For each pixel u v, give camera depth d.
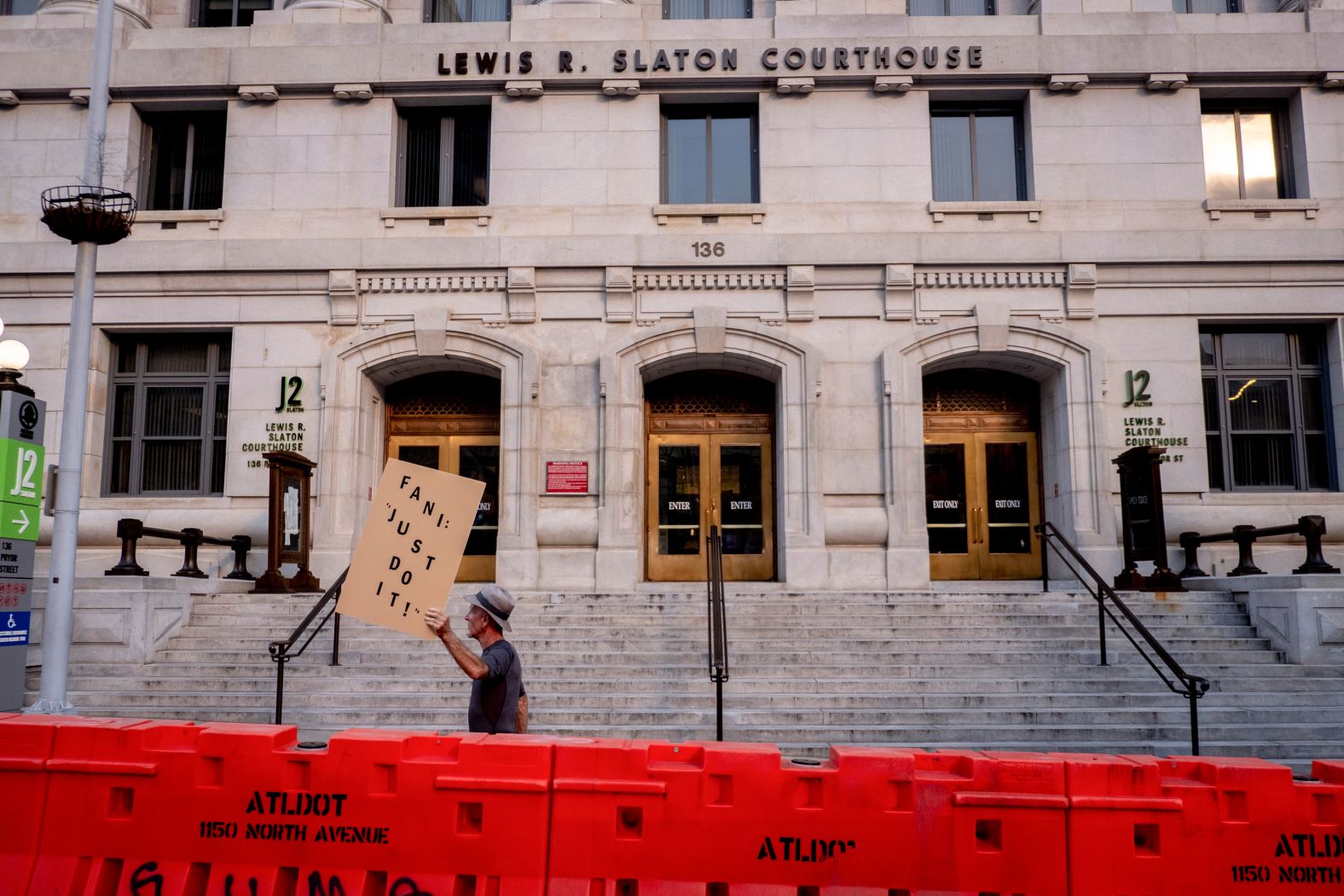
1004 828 4.29
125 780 4.54
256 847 4.44
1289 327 14.95
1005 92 15.17
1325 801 4.31
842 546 14.13
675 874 4.34
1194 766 4.50
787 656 10.45
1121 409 14.38
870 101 15.10
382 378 15.09
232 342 14.81
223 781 4.50
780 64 14.99
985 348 14.48
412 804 4.43
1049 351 14.47
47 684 8.84
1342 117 14.95
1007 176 15.41
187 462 14.95
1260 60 14.80
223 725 4.80
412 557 4.84
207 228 14.98
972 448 15.46
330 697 9.53
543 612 11.95
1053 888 4.24
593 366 14.61
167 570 14.12
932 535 15.26
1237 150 15.38
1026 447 15.45
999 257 14.58
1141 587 12.59
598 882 4.35
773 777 4.39
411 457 15.46
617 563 13.92
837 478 14.27
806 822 4.34
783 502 14.29
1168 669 10.16
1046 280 14.60
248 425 14.51
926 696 9.45
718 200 15.42
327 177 15.07
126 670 10.23
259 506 14.27
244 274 14.77
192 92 15.16
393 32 15.35
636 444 14.36
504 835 4.38
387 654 10.45
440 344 14.58
